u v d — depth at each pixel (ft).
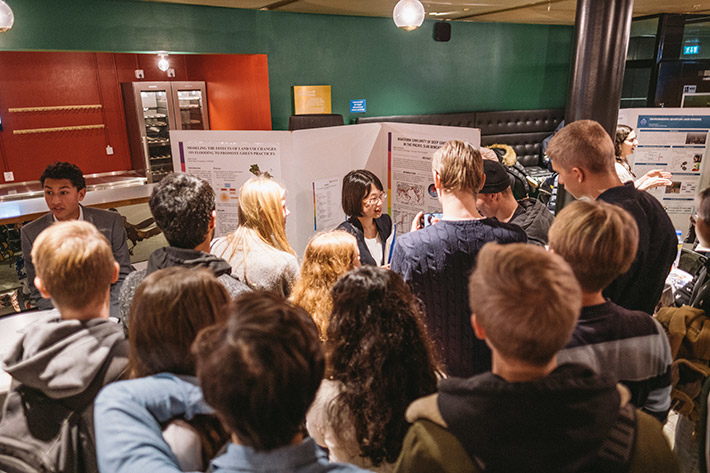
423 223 7.85
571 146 5.70
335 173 9.58
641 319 3.65
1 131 22.71
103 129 25.62
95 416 2.92
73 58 23.99
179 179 5.26
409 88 25.02
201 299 3.37
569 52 28.63
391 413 3.76
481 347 5.45
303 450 2.50
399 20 10.94
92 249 3.78
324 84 22.57
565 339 2.48
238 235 6.51
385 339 3.77
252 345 2.31
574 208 3.75
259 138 8.89
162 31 17.83
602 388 2.44
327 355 4.02
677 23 22.53
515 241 5.23
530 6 20.22
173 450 2.93
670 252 5.44
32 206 14.07
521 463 2.31
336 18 22.00
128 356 3.79
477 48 26.18
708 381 3.90
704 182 10.86
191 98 25.32
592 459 2.36
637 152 11.50
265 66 20.66
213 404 2.38
